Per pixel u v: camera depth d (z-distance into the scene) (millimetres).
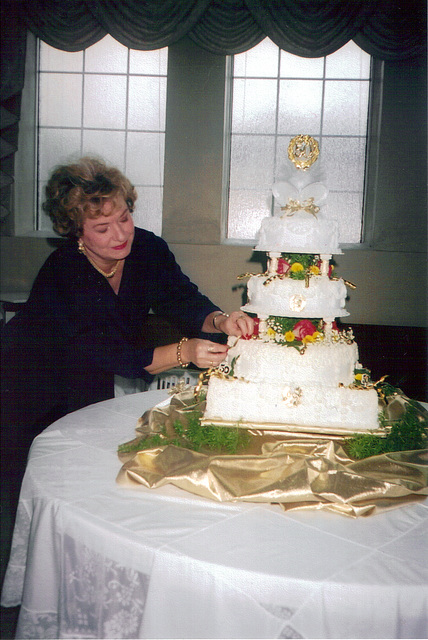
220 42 4398
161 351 2037
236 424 1772
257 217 4914
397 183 4609
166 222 4746
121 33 4359
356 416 1784
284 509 1396
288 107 4844
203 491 1445
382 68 4566
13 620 1886
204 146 4652
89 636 1342
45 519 1427
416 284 4641
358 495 1425
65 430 1967
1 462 2238
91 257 2248
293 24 4301
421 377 4152
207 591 1158
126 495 1458
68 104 4938
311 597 1111
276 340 1890
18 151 4789
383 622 1109
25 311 2320
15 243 4746
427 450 1675
